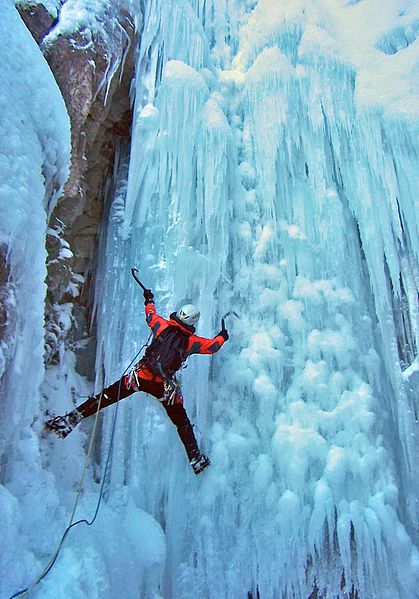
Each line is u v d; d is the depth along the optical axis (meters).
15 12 3.51
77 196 4.02
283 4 5.36
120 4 4.57
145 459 3.72
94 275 4.50
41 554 2.66
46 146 3.31
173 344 3.48
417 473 4.25
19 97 3.13
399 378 4.49
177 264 4.14
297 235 4.63
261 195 4.72
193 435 3.63
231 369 4.16
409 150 4.91
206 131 4.47
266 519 3.80
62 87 3.90
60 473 3.53
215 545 3.65
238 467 3.89
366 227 4.79
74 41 4.01
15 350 2.72
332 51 5.10
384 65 5.17
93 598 2.59
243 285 4.42
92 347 4.35
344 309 4.52
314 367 4.26
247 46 5.31
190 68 4.61
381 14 5.48
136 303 4.14
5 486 2.69
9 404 2.69
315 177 4.82
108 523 3.26
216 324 4.27
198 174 4.42
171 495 3.71
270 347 4.23
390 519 3.84
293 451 3.93
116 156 4.73
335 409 4.14
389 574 3.76
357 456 4.01
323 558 3.77
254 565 3.68
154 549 3.33
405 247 4.88
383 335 4.59
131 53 4.61
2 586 2.32
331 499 3.81
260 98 4.91
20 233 2.80
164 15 4.75
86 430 3.92
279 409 4.14
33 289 2.93
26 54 3.35
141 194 4.38
